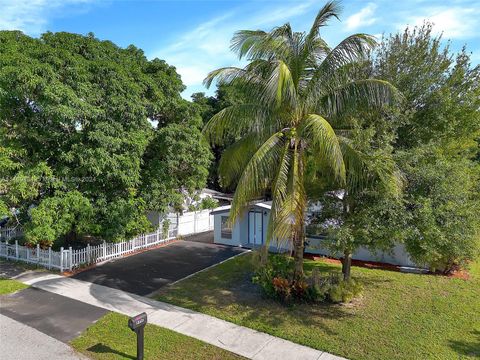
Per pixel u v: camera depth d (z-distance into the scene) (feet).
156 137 52.13
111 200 48.62
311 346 25.31
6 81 36.40
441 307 32.27
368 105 29.55
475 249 33.12
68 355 23.89
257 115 31.09
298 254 34.24
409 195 30.68
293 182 28.86
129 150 45.50
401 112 34.76
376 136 31.96
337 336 26.78
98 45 49.80
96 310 31.91
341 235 29.55
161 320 29.91
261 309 32.07
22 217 46.70
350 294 32.83
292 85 28.37
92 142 42.68
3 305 32.99
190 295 36.01
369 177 30.42
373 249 31.58
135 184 48.67
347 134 32.55
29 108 41.65
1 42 42.19
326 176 33.96
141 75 50.37
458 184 30.40
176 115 55.11
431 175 29.53
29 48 41.16
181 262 48.98
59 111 36.52
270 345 25.57
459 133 41.04
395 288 37.47
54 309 32.09
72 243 55.31
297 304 32.99
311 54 31.60
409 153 30.58
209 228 77.92
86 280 40.96
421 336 26.73
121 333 27.30
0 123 41.29
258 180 29.45
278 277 34.47
